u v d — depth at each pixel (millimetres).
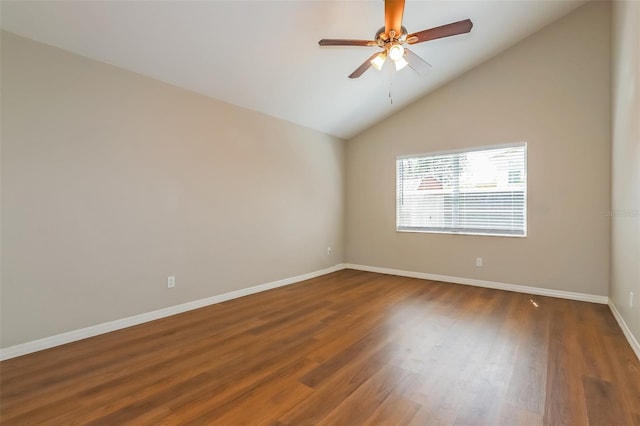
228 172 3697
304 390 1842
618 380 1918
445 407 1677
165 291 3125
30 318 2340
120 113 2803
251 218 3965
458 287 4172
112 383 1925
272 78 3445
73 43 2457
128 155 2855
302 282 4555
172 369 2094
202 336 2639
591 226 3508
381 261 5168
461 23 2154
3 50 2225
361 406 1690
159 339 2576
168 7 2320
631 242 2451
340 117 4676
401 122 4867
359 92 4105
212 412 1646
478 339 2535
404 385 1888
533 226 3834
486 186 4188
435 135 4543
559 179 3676
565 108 3633
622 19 2781
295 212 4590
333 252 5305
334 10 2705
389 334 2650
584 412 1624
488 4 3121
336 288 4191
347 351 2342
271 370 2074
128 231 2859
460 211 4402
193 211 3357
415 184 4820
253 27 2688
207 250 3486
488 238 4152
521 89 3891
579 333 2631
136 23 2396
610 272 3354
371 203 5254
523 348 2367
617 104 2988
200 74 3133
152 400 1753
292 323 2930
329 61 3355
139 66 2848
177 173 3215
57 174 2459
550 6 3406
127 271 2855
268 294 3928
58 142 2461
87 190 2613
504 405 1690
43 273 2396
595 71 3471
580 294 3570
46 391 1838
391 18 2143
